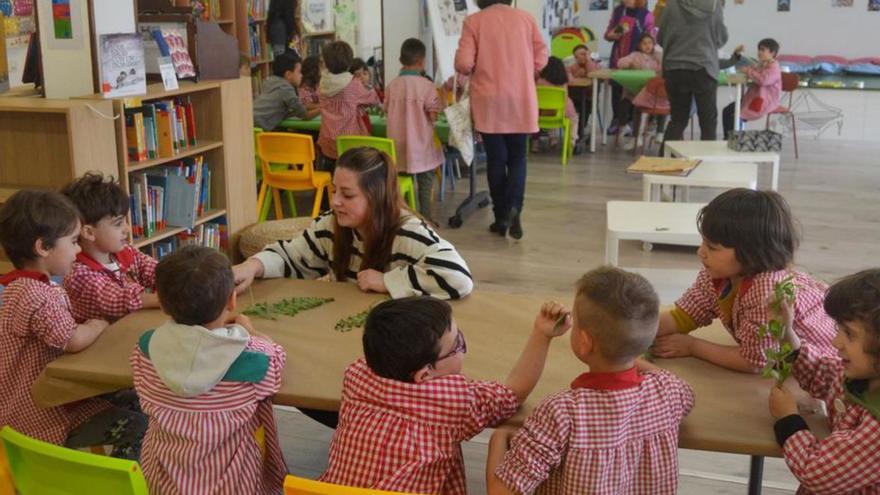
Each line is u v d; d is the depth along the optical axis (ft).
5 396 7.32
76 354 6.97
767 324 5.99
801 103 31.81
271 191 19.76
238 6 27.55
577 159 27.94
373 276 8.22
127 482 5.46
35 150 11.63
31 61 12.37
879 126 31.07
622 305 5.35
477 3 18.70
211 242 14.55
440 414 5.61
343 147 18.92
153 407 6.08
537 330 6.08
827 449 5.16
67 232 7.18
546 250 18.20
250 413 6.16
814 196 22.62
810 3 34.91
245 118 14.98
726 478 9.55
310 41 31.71
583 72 30.17
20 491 6.07
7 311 7.09
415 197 21.75
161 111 13.16
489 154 18.80
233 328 6.30
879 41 34.47
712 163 15.49
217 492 6.10
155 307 7.89
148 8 14.11
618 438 5.35
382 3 24.67
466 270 8.06
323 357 6.78
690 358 6.69
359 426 5.69
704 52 22.53
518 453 5.39
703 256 6.40
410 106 19.11
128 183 12.47
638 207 12.12
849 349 5.17
